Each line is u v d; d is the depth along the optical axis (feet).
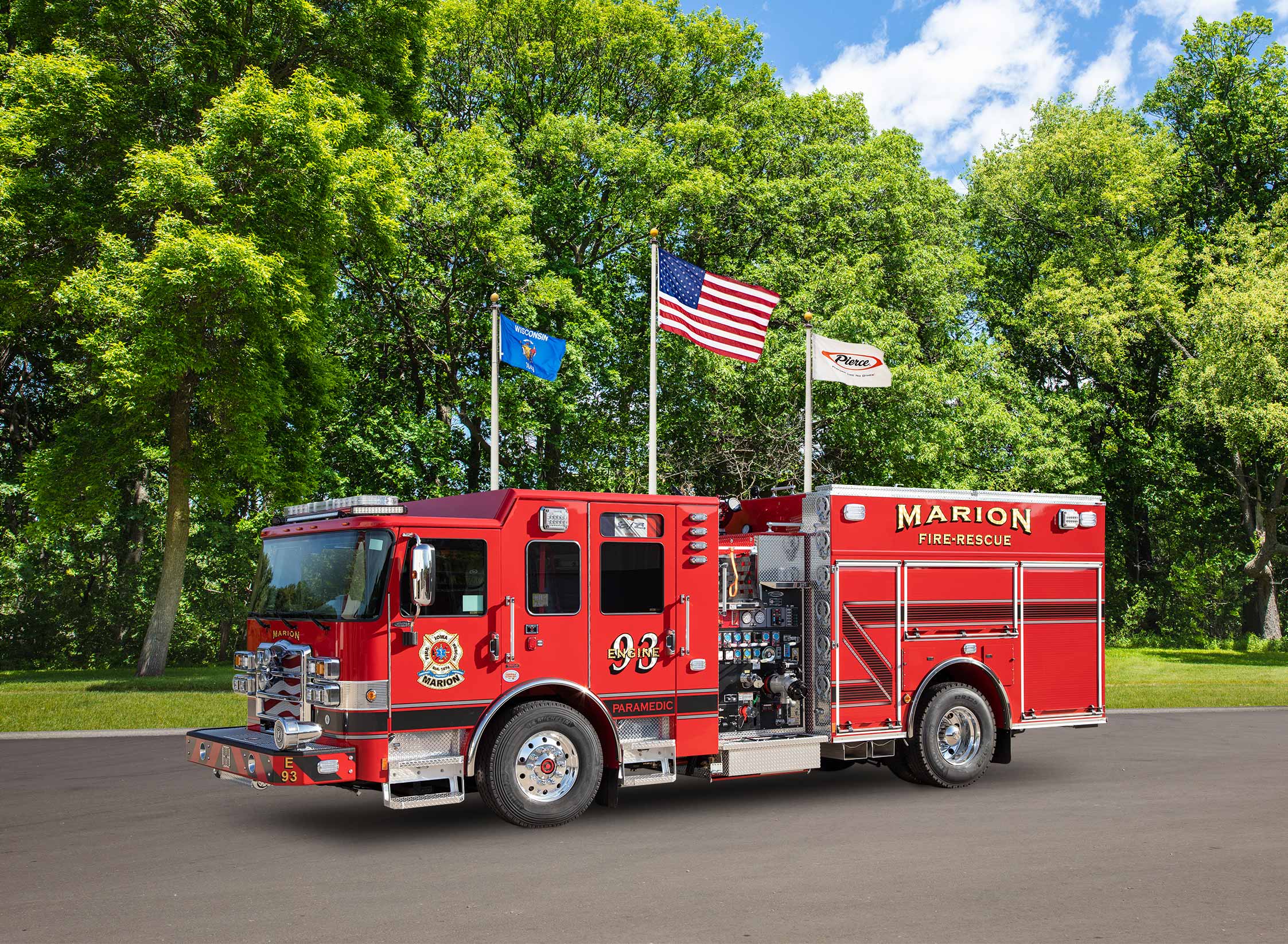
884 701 33.55
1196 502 133.69
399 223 78.95
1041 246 130.62
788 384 85.87
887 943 18.42
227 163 61.62
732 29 105.29
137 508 94.73
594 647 28.86
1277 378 94.73
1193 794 33.71
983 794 33.60
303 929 19.29
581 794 28.22
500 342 57.26
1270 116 123.85
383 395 96.84
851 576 33.30
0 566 93.50
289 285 62.18
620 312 99.91
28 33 69.05
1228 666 95.50
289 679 27.63
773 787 35.04
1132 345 124.06
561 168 95.50
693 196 91.45
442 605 26.76
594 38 100.58
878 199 97.71
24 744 43.86
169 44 68.59
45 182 64.49
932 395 89.45
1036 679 36.68
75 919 19.84
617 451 99.25
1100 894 21.66
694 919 19.80
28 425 92.12
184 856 25.00
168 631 71.82
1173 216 128.47
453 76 101.04
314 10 69.82
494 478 56.34
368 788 27.35
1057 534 37.37
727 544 33.42
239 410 64.69
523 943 18.45
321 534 28.04
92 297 59.00
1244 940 18.71
